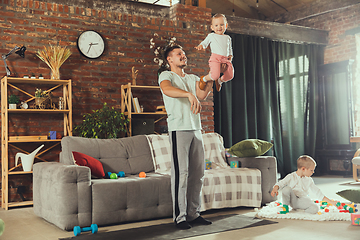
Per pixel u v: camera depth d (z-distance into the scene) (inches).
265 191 144.6
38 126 171.3
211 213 131.4
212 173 134.8
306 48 280.2
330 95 278.2
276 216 120.2
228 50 104.4
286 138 265.4
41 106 164.9
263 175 145.5
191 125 107.2
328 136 278.5
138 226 113.1
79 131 172.7
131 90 194.1
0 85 163.8
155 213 123.0
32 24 169.9
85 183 111.7
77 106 179.6
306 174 127.6
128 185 118.3
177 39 207.5
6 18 164.9
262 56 257.9
